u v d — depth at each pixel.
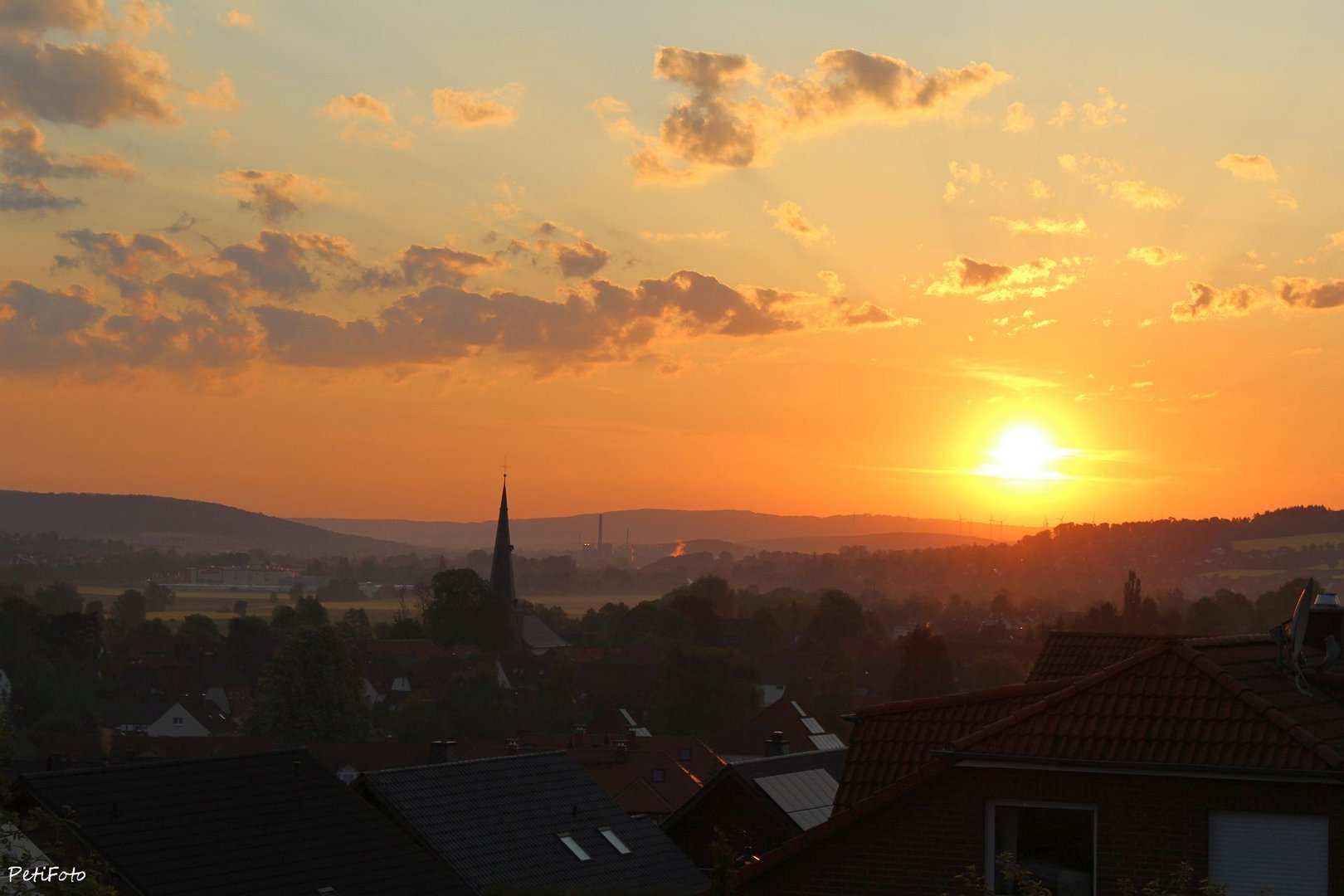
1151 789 16.77
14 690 149.38
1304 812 16.17
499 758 42.25
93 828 29.98
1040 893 16.03
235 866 31.11
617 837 40.94
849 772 19.44
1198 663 17.58
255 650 192.88
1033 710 17.69
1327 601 21.14
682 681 139.00
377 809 37.16
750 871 18.28
